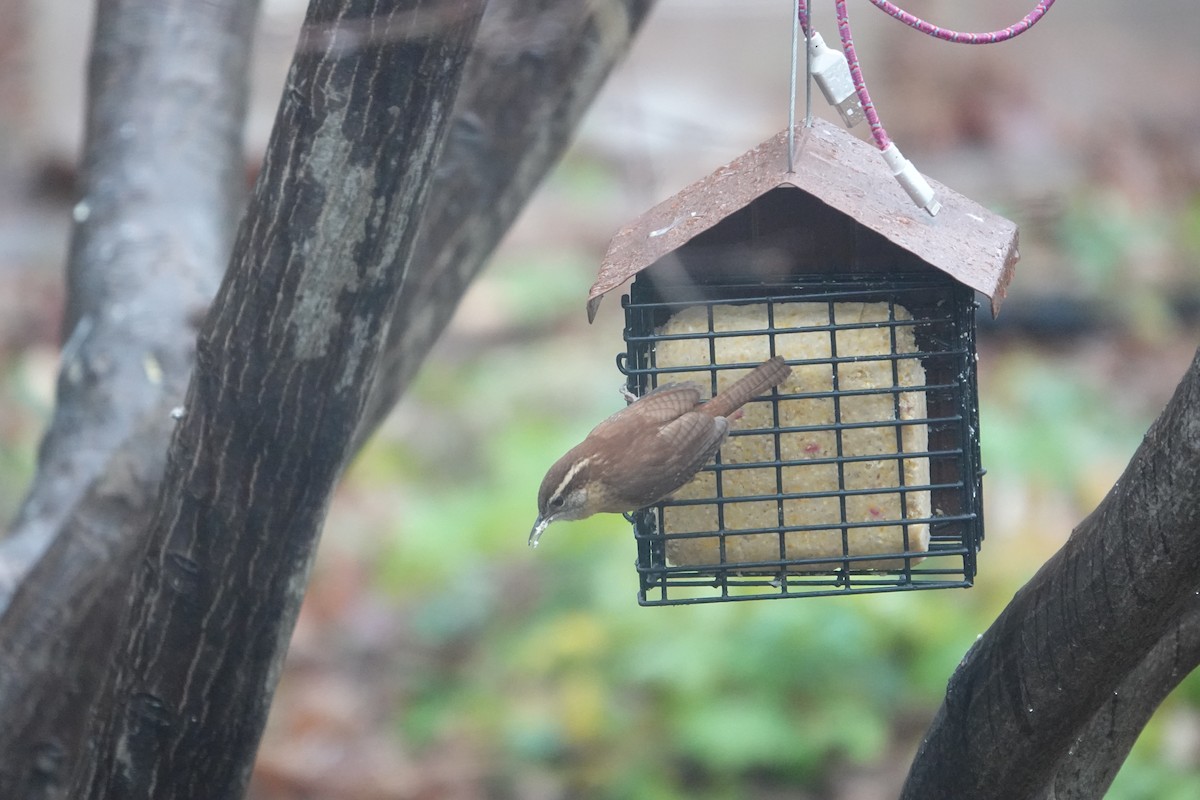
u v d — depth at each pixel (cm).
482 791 1364
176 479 634
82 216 944
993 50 2644
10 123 2720
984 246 694
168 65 973
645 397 748
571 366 2083
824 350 752
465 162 813
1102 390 1886
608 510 738
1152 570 509
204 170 955
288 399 612
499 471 1833
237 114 990
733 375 767
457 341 2192
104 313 884
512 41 803
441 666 1559
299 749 1479
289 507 628
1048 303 2038
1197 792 1223
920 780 624
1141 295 2064
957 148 2405
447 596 1634
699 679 1347
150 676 647
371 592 1684
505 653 1521
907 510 756
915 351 757
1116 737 623
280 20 1027
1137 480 508
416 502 1822
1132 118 2703
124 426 834
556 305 2256
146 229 920
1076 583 535
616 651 1435
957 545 772
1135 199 2333
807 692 1335
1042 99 2633
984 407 1806
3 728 767
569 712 1398
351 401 622
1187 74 2900
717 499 755
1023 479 1627
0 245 2508
